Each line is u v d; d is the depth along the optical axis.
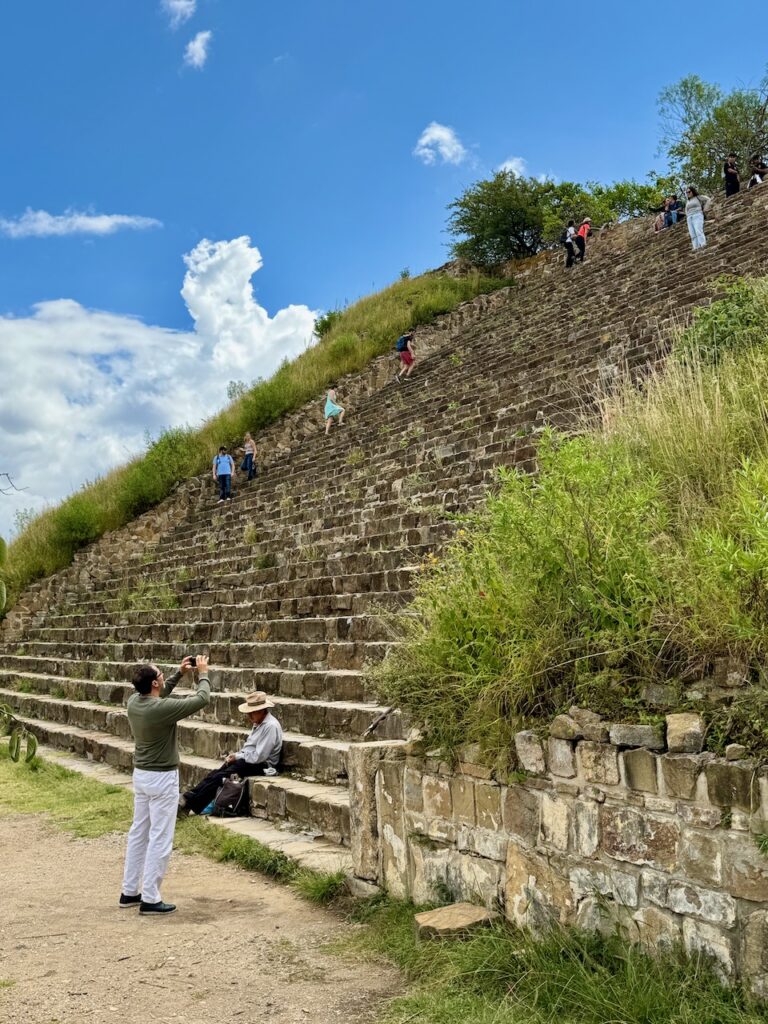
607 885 3.79
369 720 7.80
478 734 4.56
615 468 5.37
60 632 18.59
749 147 38.62
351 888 5.52
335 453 19.38
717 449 5.98
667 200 26.67
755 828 3.22
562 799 4.04
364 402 24.78
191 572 16.53
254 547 15.38
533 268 32.91
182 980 4.32
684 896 3.46
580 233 28.58
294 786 7.56
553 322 20.58
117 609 17.69
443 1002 3.74
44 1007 4.00
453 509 11.09
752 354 7.54
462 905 4.51
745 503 4.17
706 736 3.50
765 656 3.53
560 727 4.05
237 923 5.22
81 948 4.84
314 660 10.00
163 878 6.07
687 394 7.01
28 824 8.48
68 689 15.19
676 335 9.41
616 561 4.34
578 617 4.37
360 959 4.50
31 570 22.16
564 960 3.75
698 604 3.93
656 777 3.60
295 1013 3.88
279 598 12.40
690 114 39.88
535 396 14.27
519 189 37.03
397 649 5.50
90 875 6.57
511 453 11.72
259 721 8.45
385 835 5.29
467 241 37.25
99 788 9.79
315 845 6.57
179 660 13.20
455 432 14.80
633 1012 3.26
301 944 4.79
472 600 4.92
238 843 6.79
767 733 3.25
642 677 3.93
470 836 4.62
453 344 25.88
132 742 11.60
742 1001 3.20
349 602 10.48
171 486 23.23
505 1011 3.54
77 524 22.31
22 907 5.72
